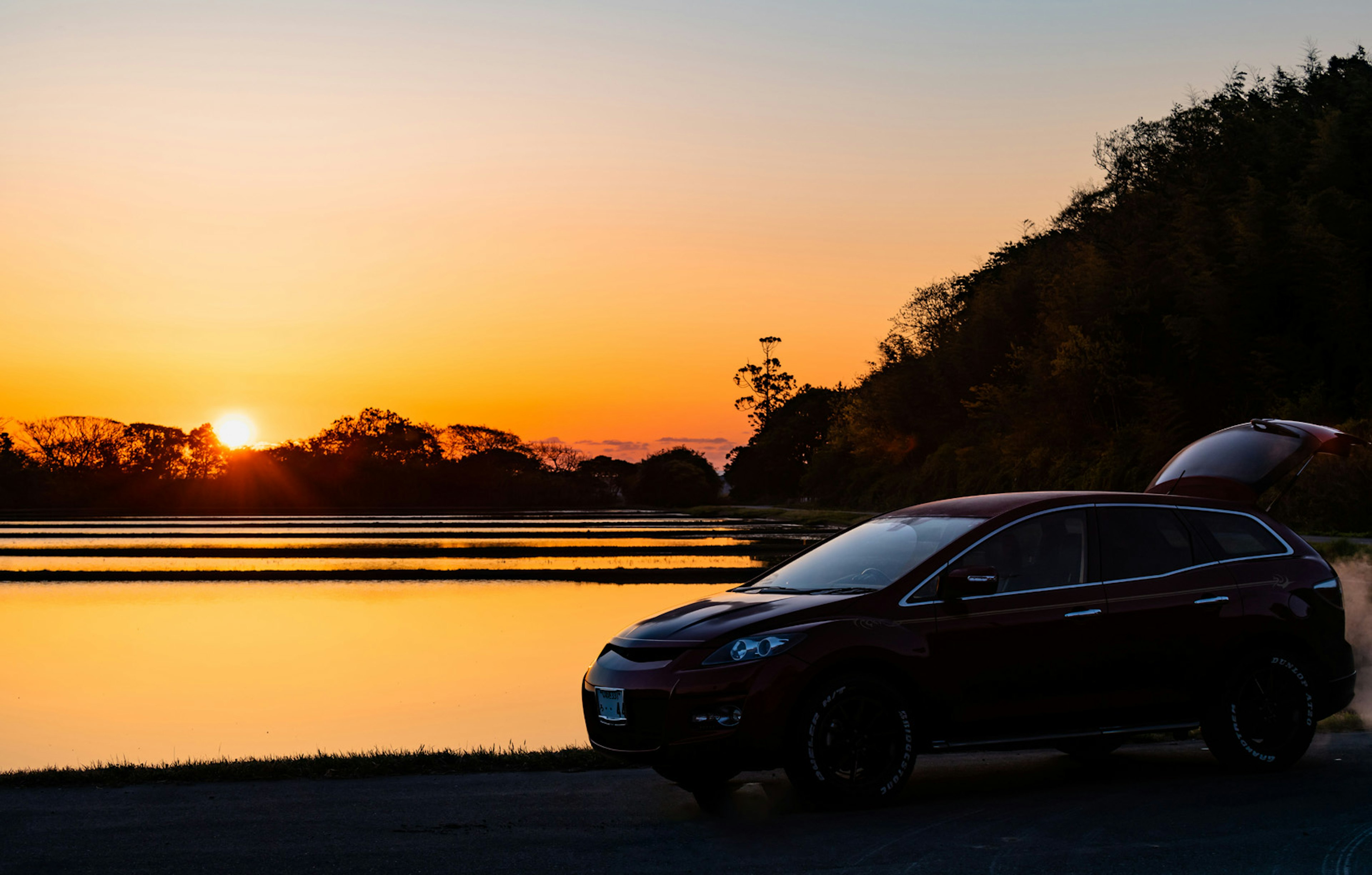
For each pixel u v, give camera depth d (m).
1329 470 31.28
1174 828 5.94
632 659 6.67
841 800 6.34
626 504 126.75
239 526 61.25
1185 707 7.13
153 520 73.38
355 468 121.25
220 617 21.95
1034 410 50.06
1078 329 45.94
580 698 13.71
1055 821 6.13
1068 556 7.10
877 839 5.83
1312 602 7.47
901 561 7.06
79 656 17.34
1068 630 6.85
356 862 5.48
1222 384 41.25
